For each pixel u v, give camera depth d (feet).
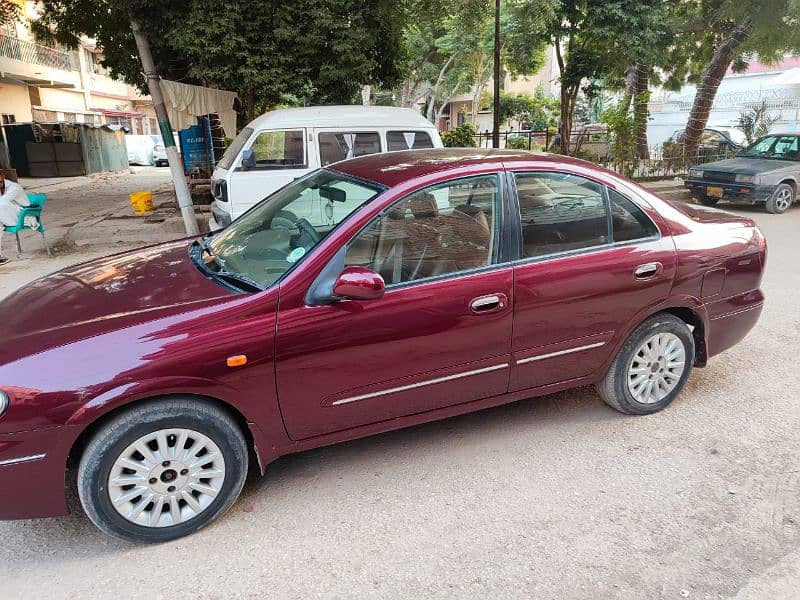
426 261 10.12
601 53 48.73
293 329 9.08
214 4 29.63
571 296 11.02
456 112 163.94
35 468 8.07
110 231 35.45
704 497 9.98
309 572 8.34
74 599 7.89
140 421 8.36
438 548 8.80
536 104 118.52
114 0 30.53
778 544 8.87
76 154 80.94
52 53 90.63
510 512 9.61
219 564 8.51
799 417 12.59
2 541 9.11
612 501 9.87
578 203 11.34
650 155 56.85
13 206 28.12
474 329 10.32
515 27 51.16
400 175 10.59
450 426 12.37
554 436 11.92
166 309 8.98
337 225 9.84
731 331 13.21
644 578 8.21
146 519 8.75
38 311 9.48
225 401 8.84
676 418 12.60
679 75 66.28
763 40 52.11
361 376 9.70
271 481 10.51
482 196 10.62
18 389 7.90
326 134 26.61
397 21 38.81
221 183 26.61
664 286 11.89
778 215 38.93
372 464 10.99
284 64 32.09
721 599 7.85
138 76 43.73
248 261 10.46
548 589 8.01
